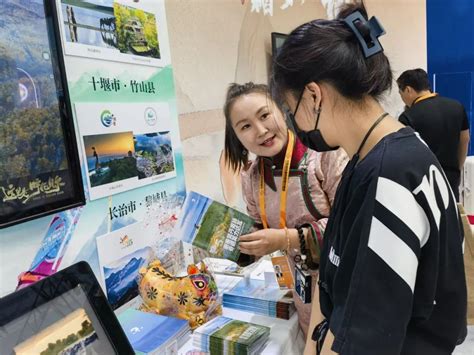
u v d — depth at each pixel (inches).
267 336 39.2
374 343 22.5
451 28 195.2
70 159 36.4
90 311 29.7
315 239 44.1
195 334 37.9
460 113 107.5
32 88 33.0
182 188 56.2
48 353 26.7
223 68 68.0
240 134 49.0
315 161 46.9
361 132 26.6
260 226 53.9
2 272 32.3
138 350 33.5
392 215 22.5
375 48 25.5
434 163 24.2
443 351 26.2
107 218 42.8
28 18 32.6
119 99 44.3
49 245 36.2
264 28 81.1
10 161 31.3
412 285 22.5
